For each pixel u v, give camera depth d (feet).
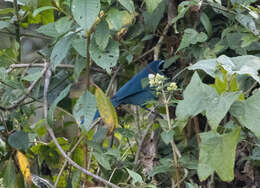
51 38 29.40
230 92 15.38
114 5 26.84
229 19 27.43
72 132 32.53
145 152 27.81
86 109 19.02
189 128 27.53
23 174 21.57
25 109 25.59
